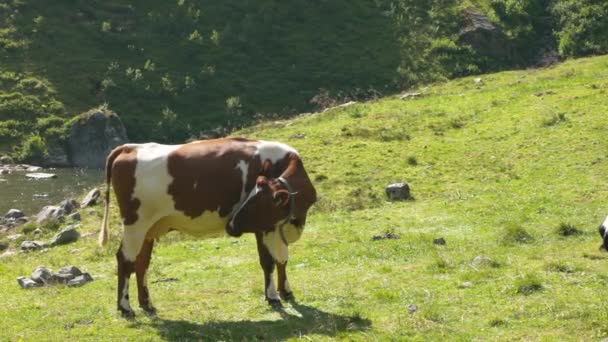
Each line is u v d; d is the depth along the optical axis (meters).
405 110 35.69
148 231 13.10
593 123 28.47
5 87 57.03
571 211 19.48
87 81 59.00
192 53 63.25
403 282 14.11
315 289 13.95
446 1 67.75
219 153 12.96
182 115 56.72
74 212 25.81
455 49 62.09
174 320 12.69
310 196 13.20
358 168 26.84
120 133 51.41
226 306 13.29
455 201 21.98
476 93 37.69
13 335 12.29
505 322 11.55
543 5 67.50
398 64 61.22
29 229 24.98
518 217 19.30
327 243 17.91
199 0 69.06
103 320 12.88
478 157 26.77
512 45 62.62
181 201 12.85
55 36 63.38
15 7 65.69
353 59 62.28
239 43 64.38
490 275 14.05
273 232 13.04
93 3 67.69
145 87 58.97
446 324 11.68
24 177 44.06
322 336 11.45
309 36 65.19
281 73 61.41
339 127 33.56
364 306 12.84
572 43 61.41
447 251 16.36
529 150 26.62
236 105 57.16
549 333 10.99
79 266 18.08
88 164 50.31
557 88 35.47
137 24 66.12
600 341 10.44
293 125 37.56
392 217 20.73
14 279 17.19
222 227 13.27
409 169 26.19
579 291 12.70
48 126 53.31
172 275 15.89
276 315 12.63
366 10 67.88
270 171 13.02
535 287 12.95
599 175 22.86
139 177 12.81
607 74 37.44
